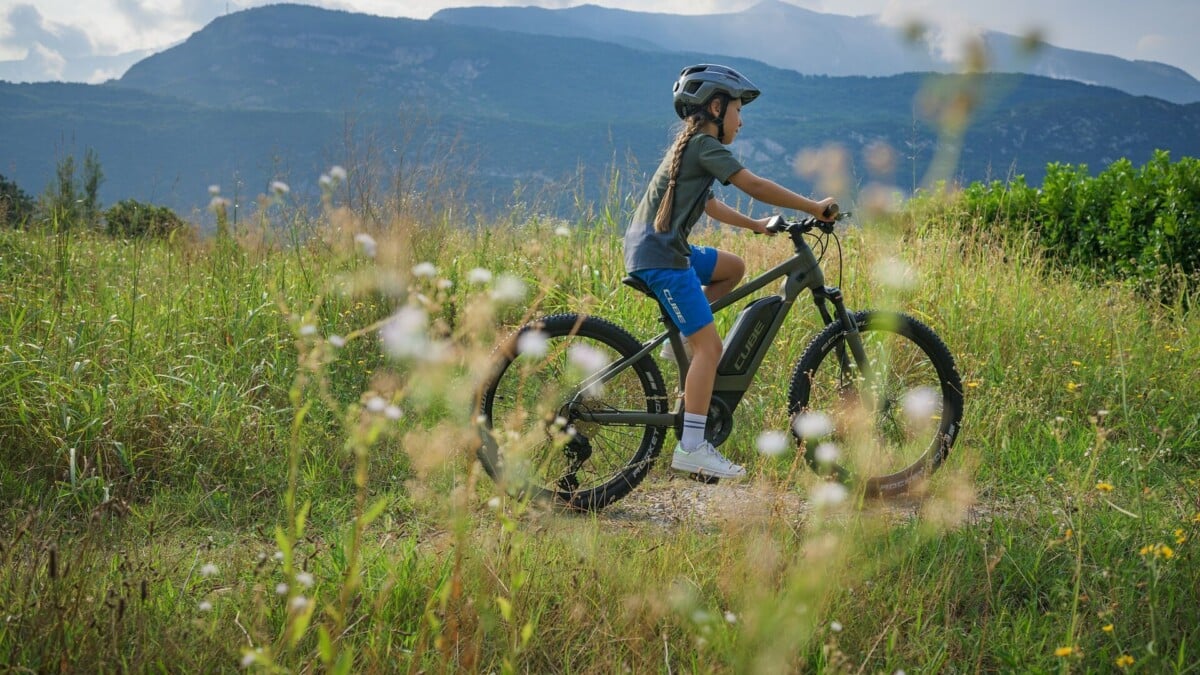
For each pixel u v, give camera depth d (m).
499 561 2.76
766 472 3.86
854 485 3.72
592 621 2.71
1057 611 2.91
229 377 4.96
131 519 3.66
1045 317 6.27
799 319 5.83
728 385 4.07
